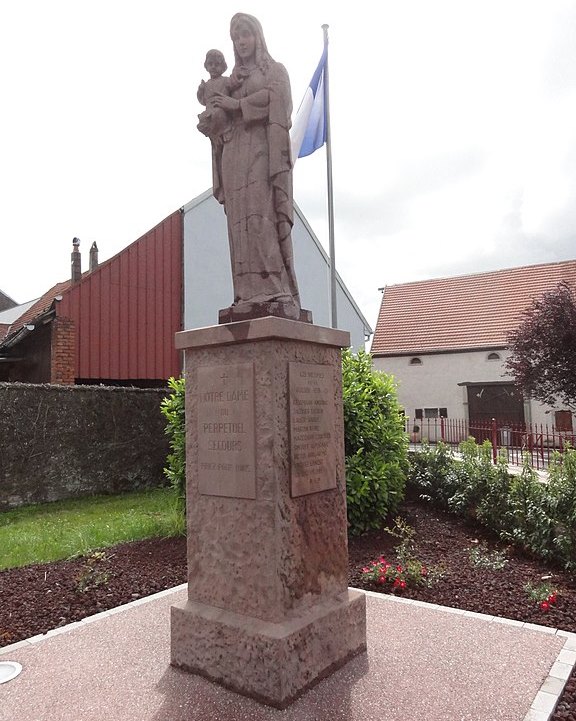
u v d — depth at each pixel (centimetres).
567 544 636
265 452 368
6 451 1104
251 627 361
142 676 389
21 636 483
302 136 1319
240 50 420
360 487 780
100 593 591
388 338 2906
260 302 396
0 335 2962
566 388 1836
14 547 781
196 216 1967
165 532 846
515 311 2741
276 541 362
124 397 1298
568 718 336
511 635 448
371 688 365
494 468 854
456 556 697
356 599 417
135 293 1784
